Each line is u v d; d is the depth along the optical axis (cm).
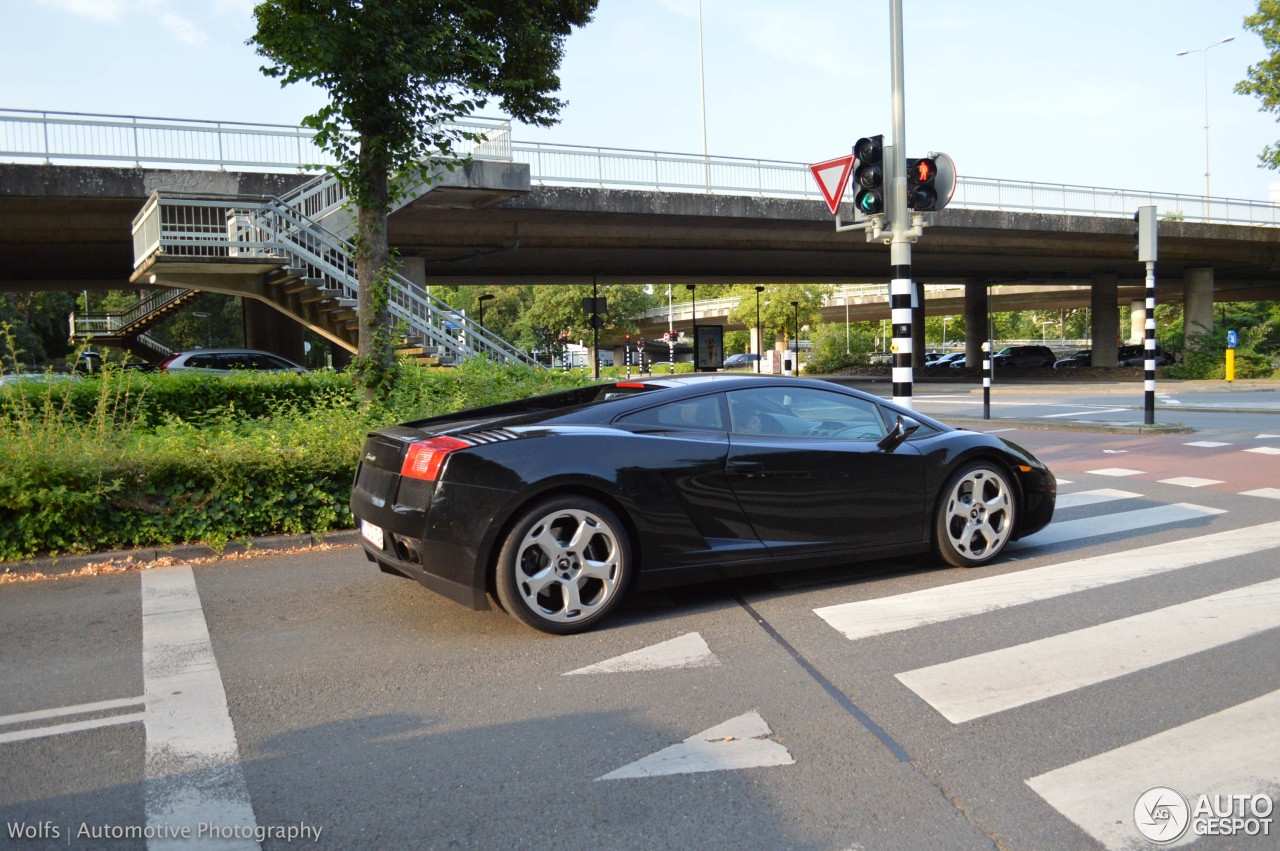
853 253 3575
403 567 462
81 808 285
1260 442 1308
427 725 348
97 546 619
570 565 455
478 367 1063
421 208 2436
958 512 567
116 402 813
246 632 465
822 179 932
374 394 978
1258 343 5647
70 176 1931
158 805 287
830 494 518
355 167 972
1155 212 1529
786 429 523
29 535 598
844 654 423
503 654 427
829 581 553
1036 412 2045
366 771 310
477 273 3388
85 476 620
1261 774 302
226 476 655
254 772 310
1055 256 3956
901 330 877
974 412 2073
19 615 497
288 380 1046
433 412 896
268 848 261
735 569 493
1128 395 2742
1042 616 477
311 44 870
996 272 4438
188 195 1633
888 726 343
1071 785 296
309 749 327
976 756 317
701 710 360
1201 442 1324
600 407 491
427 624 476
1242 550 626
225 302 4991
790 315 5984
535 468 441
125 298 5338
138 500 645
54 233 2184
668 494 471
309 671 407
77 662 421
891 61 870
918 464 549
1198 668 399
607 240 2923
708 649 431
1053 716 350
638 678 395
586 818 277
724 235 3064
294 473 681
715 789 295
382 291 988
